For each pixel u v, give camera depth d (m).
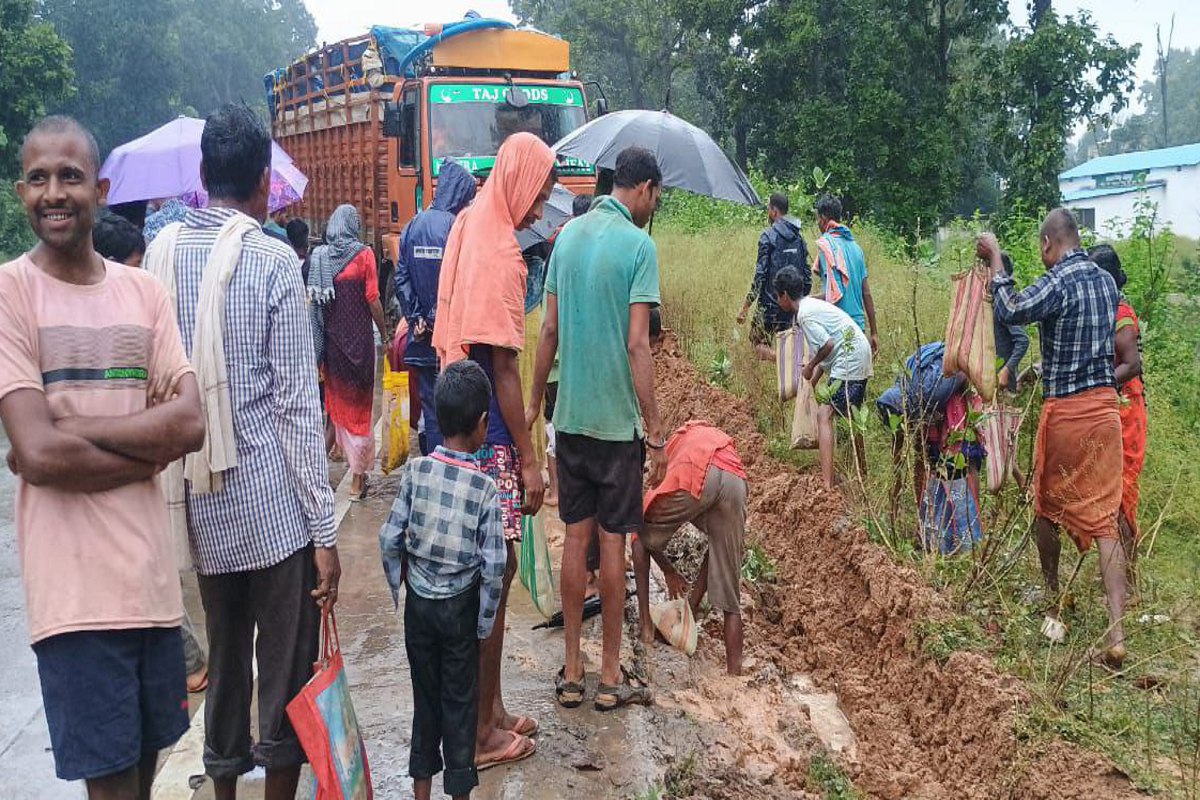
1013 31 24.53
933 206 23.55
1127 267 10.21
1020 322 5.52
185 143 7.96
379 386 12.80
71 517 2.88
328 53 15.18
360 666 5.13
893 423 6.02
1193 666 5.18
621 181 4.72
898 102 22.83
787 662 5.78
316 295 7.42
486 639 4.11
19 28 31.31
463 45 12.27
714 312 10.70
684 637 5.33
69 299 2.92
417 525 3.79
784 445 7.87
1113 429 5.42
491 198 4.28
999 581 5.67
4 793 4.32
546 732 4.50
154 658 3.04
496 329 4.16
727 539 5.15
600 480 4.61
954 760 4.56
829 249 8.12
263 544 3.42
